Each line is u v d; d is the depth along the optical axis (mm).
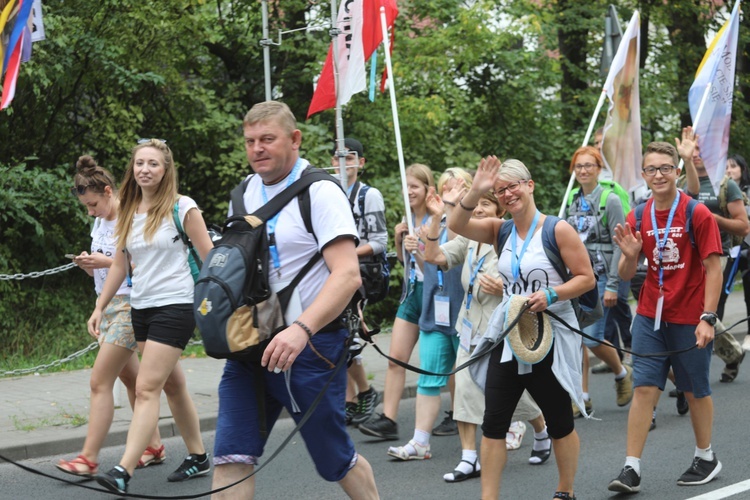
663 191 5500
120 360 5574
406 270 6832
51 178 11680
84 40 12172
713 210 8211
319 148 13047
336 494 5664
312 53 14352
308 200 3682
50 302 12266
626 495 5492
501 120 16281
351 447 3859
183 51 13805
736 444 6676
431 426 6465
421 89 14781
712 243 5371
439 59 14477
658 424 7461
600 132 9633
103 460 6492
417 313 6926
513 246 4797
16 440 6609
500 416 4703
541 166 16219
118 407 7621
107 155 13461
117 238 5516
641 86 17266
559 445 4812
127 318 5574
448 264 5914
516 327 4566
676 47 18828
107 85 12914
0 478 5984
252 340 3537
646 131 17656
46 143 13148
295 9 14406
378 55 14484
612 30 12258
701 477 5691
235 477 3762
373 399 7656
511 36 14977
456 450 6699
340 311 3588
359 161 8008
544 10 16047
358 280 3631
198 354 10727
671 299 5504
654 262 5547
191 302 5332
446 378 6477
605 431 7230
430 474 6070
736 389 8773
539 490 5664
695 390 5621
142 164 5246
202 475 6012
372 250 7062
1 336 11570
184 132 13477
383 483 5871
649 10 18469
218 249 3629
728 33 8344
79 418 7277
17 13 8719
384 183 13828
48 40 11781
